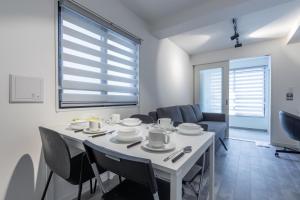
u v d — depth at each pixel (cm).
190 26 247
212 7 211
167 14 244
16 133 121
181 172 71
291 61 332
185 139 111
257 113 512
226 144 348
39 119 134
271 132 348
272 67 350
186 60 426
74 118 160
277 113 344
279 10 235
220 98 417
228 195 166
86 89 175
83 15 166
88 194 163
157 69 295
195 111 372
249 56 374
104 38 196
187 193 166
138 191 94
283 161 255
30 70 128
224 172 217
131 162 64
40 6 134
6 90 116
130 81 236
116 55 214
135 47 246
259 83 508
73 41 162
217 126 306
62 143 96
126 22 223
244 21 267
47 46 139
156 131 96
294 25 279
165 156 79
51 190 141
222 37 332
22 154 124
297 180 196
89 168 112
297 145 322
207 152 148
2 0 114
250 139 392
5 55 115
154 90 286
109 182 186
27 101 126
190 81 448
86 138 107
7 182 117
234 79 548
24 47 125
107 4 193
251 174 212
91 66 181
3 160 115
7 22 116
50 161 111
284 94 338
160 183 101
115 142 100
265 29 299
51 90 142
